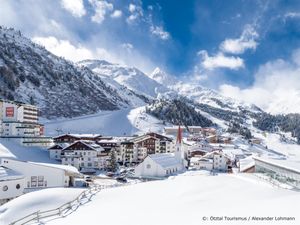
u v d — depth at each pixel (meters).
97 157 122.19
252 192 36.41
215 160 128.25
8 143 124.62
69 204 35.06
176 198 35.00
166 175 106.38
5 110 151.50
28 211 36.69
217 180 47.72
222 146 190.62
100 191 43.75
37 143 138.88
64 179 75.19
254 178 48.38
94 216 28.16
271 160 52.47
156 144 158.12
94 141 149.38
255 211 25.11
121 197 37.81
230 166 126.44
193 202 31.80
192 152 162.75
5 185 63.50
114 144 145.88
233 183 43.88
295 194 33.97
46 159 121.69
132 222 24.83
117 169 121.94
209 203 30.69
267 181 45.12
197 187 41.47
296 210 24.52
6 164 72.25
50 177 74.00
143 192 40.53
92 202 36.03
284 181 44.47
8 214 36.31
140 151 148.38
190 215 25.53
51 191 43.28
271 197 32.34
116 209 30.48
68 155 117.25
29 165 72.81
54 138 148.88
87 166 121.19
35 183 72.69
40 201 39.12
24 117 166.50
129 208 30.55
